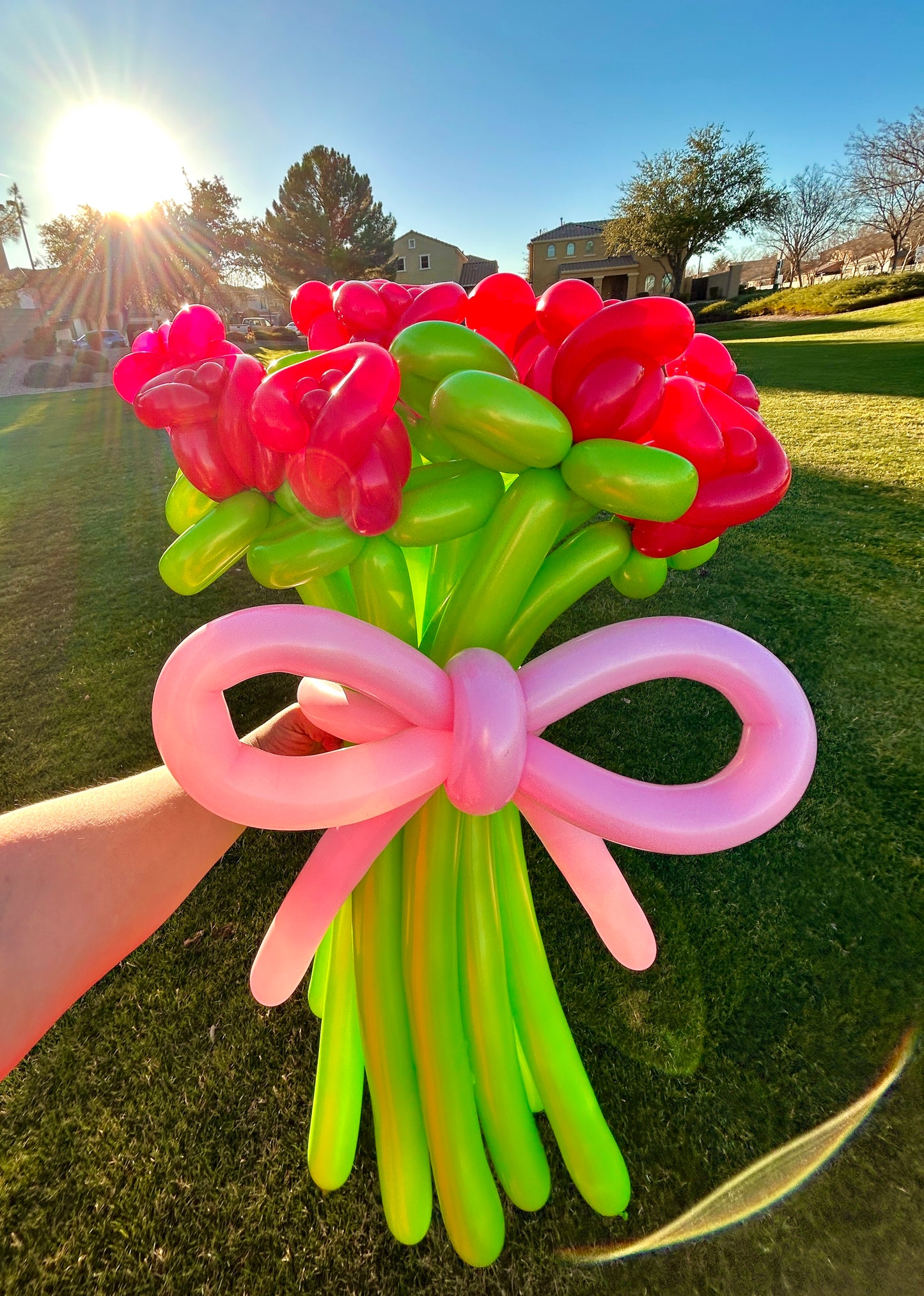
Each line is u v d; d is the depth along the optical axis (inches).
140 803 37.2
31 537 242.2
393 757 32.9
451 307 36.0
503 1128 45.1
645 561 38.7
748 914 81.7
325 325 39.4
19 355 1035.9
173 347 36.3
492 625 36.1
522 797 40.3
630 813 33.9
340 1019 50.9
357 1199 58.9
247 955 81.0
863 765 100.1
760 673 34.6
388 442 30.0
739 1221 56.8
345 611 39.8
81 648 159.6
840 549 167.0
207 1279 55.5
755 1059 67.7
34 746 126.0
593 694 34.7
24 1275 56.6
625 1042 69.6
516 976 47.8
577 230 1563.7
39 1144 64.6
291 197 1364.4
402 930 44.7
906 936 78.0
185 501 39.4
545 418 29.2
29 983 29.8
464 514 33.7
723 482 33.5
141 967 80.4
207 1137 64.1
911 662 122.1
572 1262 55.1
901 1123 62.2
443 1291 53.7
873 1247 55.2
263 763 32.7
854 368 423.2
